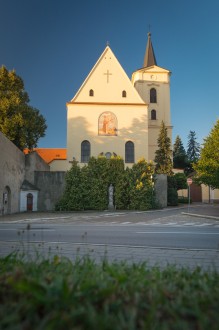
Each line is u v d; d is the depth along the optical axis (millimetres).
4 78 40969
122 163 37625
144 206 37344
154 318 2426
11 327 2266
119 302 2658
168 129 56812
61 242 11406
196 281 3578
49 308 2537
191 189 63406
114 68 49500
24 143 39500
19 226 18797
